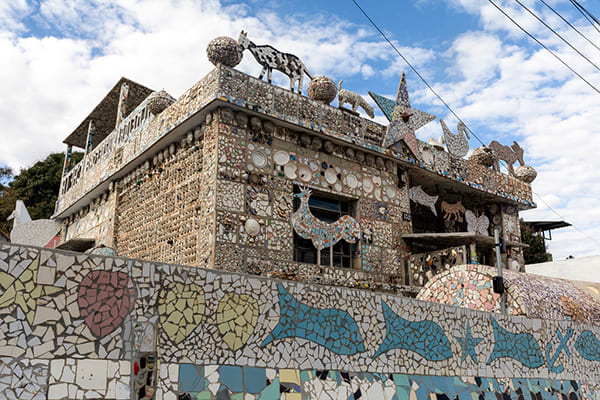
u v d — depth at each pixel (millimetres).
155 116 12984
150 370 4359
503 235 17328
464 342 6926
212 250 9961
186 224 11312
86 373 4051
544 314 8133
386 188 13672
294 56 12188
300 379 5238
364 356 5855
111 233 14922
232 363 4848
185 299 4727
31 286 3988
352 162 13031
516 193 17844
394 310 6340
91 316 4199
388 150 13664
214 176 10398
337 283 11773
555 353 8055
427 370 6387
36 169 30109
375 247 12930
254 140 11141
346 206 13117
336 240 12086
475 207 17969
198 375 4602
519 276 8797
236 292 5070
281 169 11453
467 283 8781
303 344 5402
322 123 12305
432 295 9312
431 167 14820
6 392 3699
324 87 12430
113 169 15219
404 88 14664
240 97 10828
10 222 28125
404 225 13852
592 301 9398
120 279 4414
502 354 7312
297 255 11695
